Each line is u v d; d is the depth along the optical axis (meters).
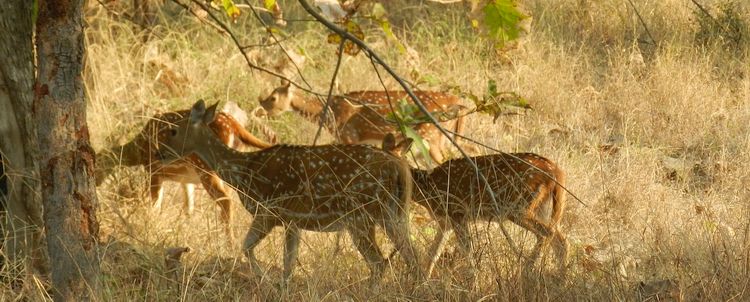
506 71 17.92
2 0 9.09
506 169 11.12
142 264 9.98
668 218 11.74
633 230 11.77
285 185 10.97
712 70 18.70
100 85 15.87
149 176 12.56
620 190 12.88
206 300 9.39
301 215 10.85
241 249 10.82
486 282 9.48
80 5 7.44
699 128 15.94
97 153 13.44
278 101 15.92
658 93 17.16
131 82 16.77
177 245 10.88
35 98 7.54
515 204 10.97
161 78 17.06
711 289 9.15
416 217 12.71
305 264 10.73
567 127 16.12
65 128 7.57
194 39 18.30
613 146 15.02
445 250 11.26
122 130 14.73
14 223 9.56
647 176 13.66
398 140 14.72
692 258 9.98
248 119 15.99
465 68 18.03
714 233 10.52
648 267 10.26
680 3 21.05
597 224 11.99
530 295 9.08
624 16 20.53
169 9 19.66
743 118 16.39
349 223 10.62
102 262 9.32
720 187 13.66
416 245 11.25
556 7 21.06
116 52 17.17
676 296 9.26
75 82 7.54
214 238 11.27
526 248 11.02
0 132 9.38
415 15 20.28
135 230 11.13
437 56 18.47
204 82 17.03
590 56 19.33
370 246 10.52
